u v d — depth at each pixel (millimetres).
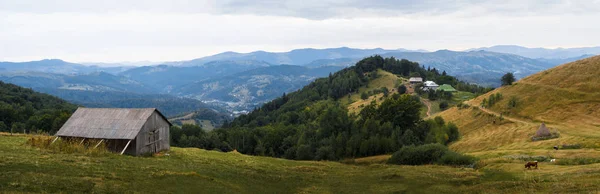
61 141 56250
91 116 63969
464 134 113375
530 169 46750
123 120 62188
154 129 64875
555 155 58844
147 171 40938
